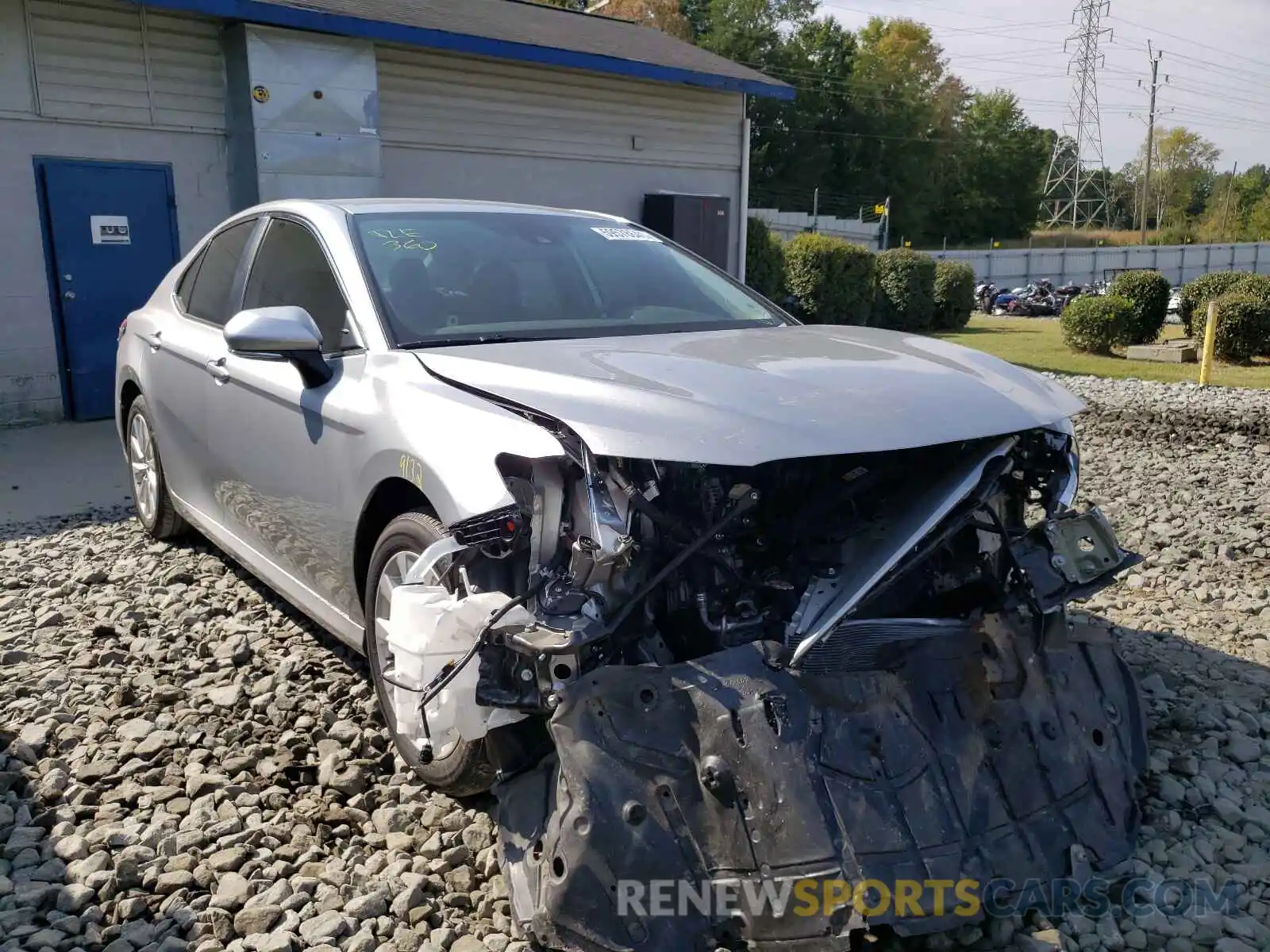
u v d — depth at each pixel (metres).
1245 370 15.40
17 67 9.50
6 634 4.48
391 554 3.21
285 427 3.77
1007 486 3.14
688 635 2.81
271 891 2.74
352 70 11.40
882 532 2.80
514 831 2.62
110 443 9.04
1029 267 51.50
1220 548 5.81
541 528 2.74
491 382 3.01
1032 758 2.74
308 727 3.64
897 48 75.56
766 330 3.85
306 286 3.99
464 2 15.18
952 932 2.63
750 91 15.52
